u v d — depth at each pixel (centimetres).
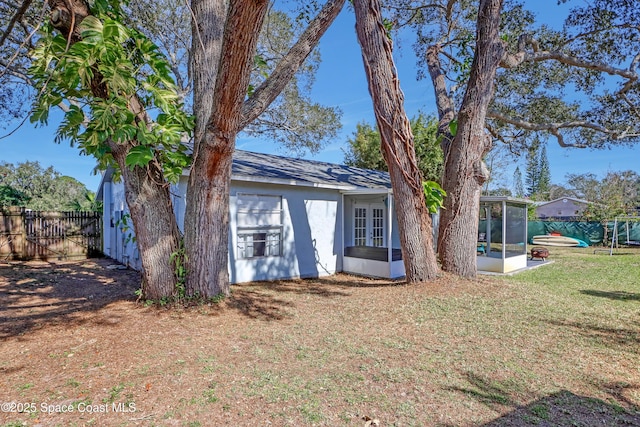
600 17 947
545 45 1052
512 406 278
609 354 388
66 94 472
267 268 856
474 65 742
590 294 704
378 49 672
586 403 286
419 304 581
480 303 588
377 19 670
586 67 941
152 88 494
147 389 294
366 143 2394
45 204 1580
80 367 336
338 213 1019
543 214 4106
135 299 571
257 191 844
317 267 960
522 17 1027
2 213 1169
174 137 501
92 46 403
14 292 705
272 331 451
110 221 1232
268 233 866
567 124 1034
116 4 487
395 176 708
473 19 1055
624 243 2011
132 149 481
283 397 285
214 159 523
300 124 1493
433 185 736
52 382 306
